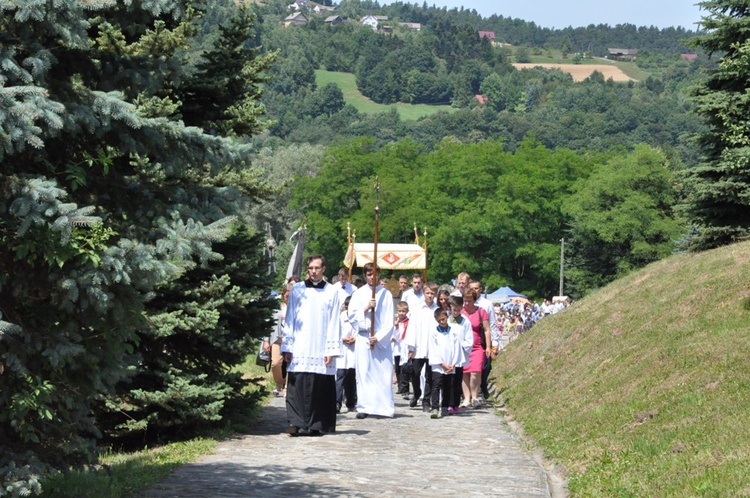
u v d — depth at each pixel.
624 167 86.06
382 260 28.16
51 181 7.33
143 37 10.46
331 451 12.84
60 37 7.66
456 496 9.94
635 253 84.00
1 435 7.86
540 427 14.55
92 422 8.40
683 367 13.45
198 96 14.01
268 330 14.73
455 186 97.75
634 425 11.91
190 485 10.10
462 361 17.70
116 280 7.48
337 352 14.48
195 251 7.99
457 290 19.59
